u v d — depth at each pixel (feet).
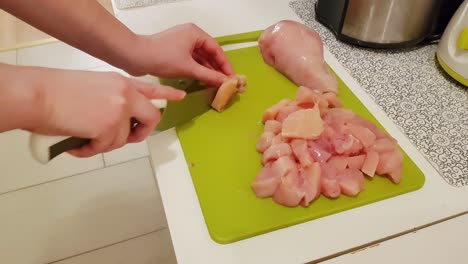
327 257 1.69
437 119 2.32
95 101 1.30
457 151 2.13
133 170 4.32
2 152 4.32
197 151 2.09
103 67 5.15
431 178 2.01
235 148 2.11
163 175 1.99
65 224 3.84
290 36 2.51
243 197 1.87
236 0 3.38
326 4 2.95
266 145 2.02
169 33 2.15
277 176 1.82
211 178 1.95
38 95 1.18
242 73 2.60
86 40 1.79
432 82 2.58
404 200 1.91
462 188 1.97
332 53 2.81
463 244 1.76
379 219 1.82
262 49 2.69
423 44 2.90
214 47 2.34
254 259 1.66
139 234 3.83
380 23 2.66
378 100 2.44
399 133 2.23
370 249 1.72
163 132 2.21
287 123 1.97
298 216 1.79
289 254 1.69
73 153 1.50
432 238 1.77
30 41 5.56
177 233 1.75
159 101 1.67
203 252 1.69
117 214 3.95
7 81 1.13
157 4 3.27
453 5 2.72
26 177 4.15
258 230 1.73
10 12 1.65
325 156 1.93
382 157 1.93
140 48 1.93
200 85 2.30
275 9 3.28
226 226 1.75
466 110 2.38
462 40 2.35
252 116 2.30
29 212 3.89
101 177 4.23
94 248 3.71
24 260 3.58
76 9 1.68
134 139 1.70
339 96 2.44
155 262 3.67
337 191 1.84
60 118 1.24
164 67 2.06
